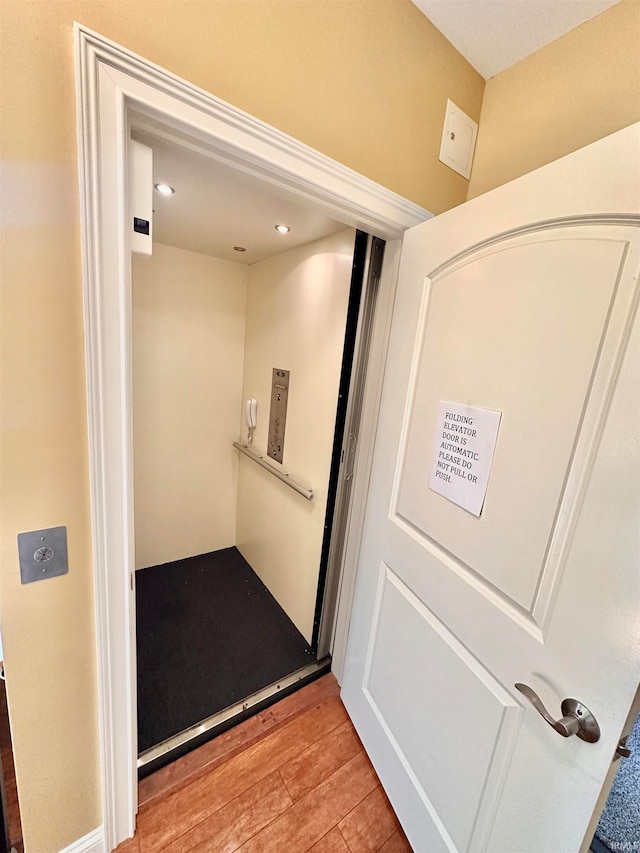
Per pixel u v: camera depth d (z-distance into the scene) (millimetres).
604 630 598
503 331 792
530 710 721
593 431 622
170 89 658
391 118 960
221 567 2420
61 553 760
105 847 977
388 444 1175
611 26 833
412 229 1073
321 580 1643
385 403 1194
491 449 814
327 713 1460
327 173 882
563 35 921
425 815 988
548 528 691
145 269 1969
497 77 1098
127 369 757
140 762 1202
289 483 1846
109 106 621
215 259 2168
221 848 1023
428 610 1014
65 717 844
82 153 612
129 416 785
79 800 914
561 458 671
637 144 567
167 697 1466
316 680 1625
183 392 2244
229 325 2312
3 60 546
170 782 1172
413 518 1070
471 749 854
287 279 1886
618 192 592
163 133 711
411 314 1075
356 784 1217
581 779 629
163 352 2123
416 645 1050
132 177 732
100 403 728
